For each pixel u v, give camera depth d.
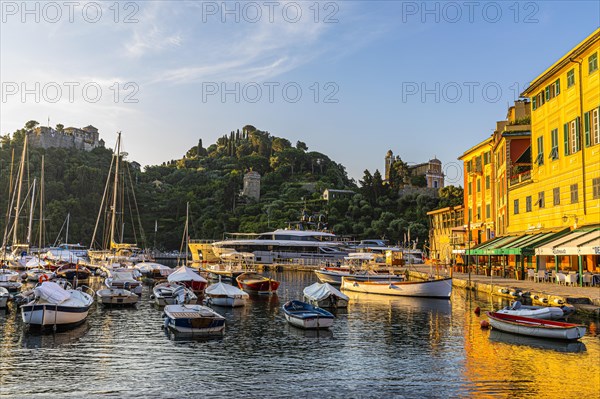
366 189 175.75
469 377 17.41
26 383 16.58
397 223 150.00
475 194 70.44
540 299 31.41
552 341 23.02
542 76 44.22
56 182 178.50
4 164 175.00
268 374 17.94
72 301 27.67
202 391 15.91
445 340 23.95
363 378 17.42
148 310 35.16
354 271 60.38
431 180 197.00
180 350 21.83
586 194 37.44
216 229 168.12
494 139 60.47
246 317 32.44
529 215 47.81
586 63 37.78
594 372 17.80
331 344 23.28
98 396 15.32
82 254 98.44
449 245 83.69
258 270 91.62
